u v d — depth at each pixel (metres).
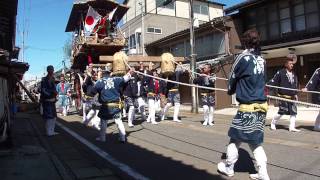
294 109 11.22
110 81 9.83
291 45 19.23
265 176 5.68
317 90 10.97
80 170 7.16
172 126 13.18
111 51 17.83
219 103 23.11
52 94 11.76
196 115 18.64
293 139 9.73
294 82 11.21
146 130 12.24
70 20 20.83
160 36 35.75
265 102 5.70
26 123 15.81
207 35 26.41
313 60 19.70
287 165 6.92
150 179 6.32
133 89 13.21
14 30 12.43
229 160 6.15
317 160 7.21
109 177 6.66
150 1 35.56
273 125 11.71
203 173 6.55
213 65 23.31
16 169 7.06
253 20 23.30
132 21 36.97
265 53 21.28
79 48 18.06
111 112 9.86
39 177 6.49
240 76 5.70
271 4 21.81
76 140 10.55
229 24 24.09
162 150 8.74
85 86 14.69
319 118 11.21
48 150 9.05
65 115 19.91
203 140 9.91
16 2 9.63
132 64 13.60
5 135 9.13
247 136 5.63
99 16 18.00
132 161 7.69
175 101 14.70
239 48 23.02
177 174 6.57
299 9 20.25
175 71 13.86
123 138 9.88
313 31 19.39
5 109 9.46
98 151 8.80
